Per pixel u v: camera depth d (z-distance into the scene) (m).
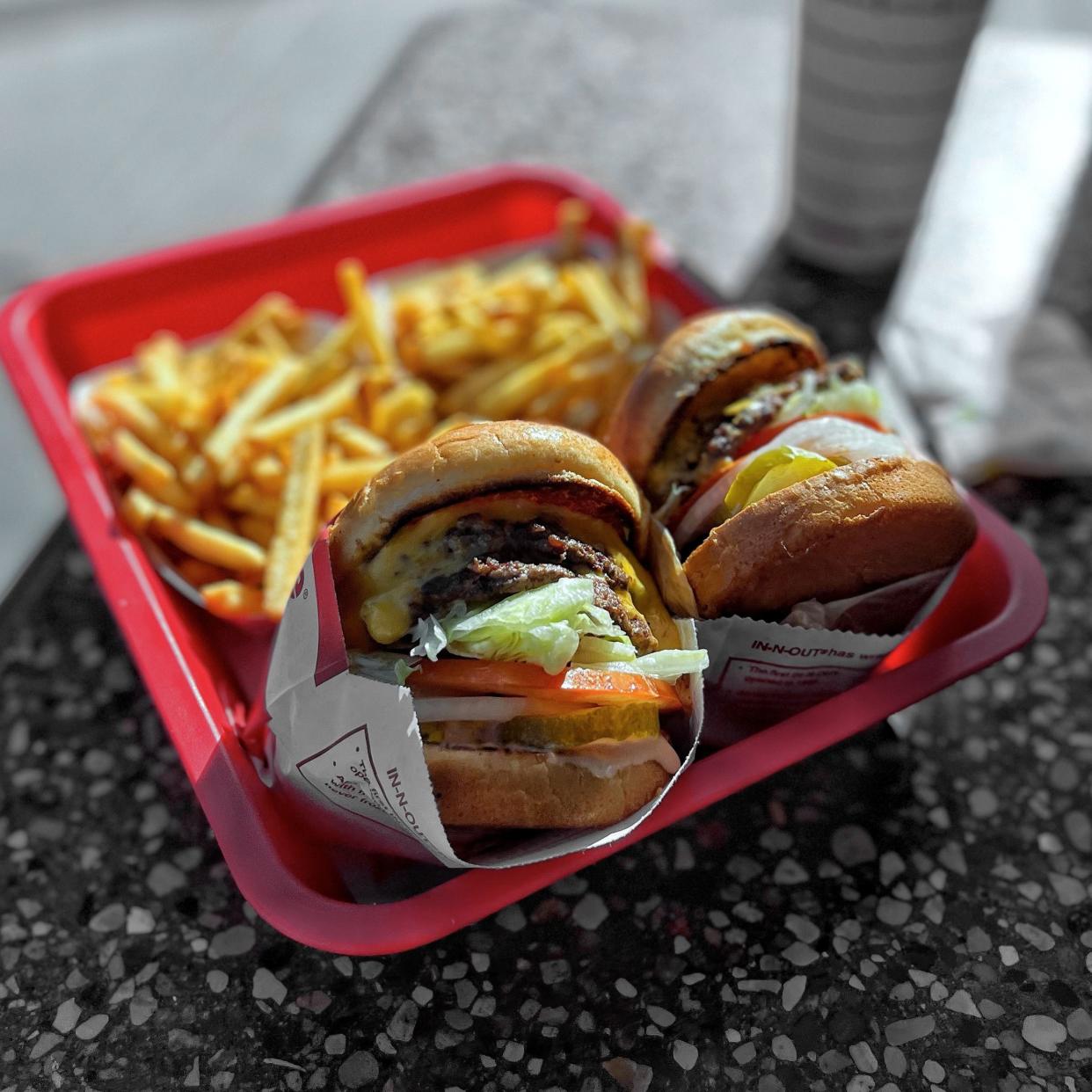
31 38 1.11
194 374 0.52
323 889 0.35
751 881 0.36
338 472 0.46
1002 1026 0.33
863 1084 0.32
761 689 0.38
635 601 0.35
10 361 0.50
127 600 0.40
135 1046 0.33
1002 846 0.37
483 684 0.32
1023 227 0.66
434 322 0.52
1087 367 0.54
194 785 0.34
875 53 0.52
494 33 0.91
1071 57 0.85
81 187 0.89
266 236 0.57
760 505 0.34
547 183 0.60
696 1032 0.33
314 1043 0.33
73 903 0.36
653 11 1.02
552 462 0.33
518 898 0.32
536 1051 0.33
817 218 0.61
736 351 0.38
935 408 0.52
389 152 0.76
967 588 0.41
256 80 1.00
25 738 0.41
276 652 0.34
